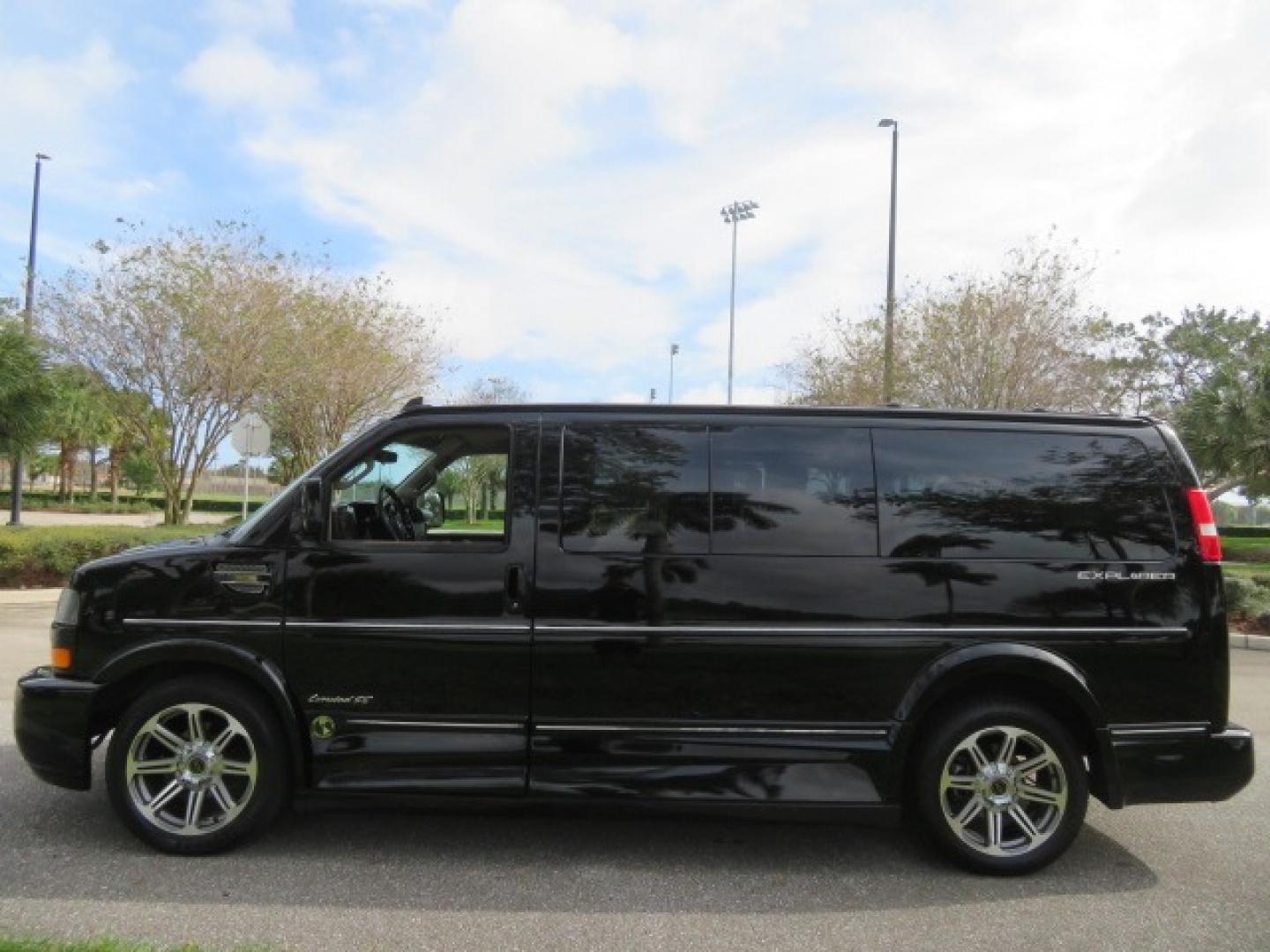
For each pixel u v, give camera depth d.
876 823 4.02
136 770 4.11
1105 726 4.02
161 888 3.77
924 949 3.39
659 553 4.11
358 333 25.25
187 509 22.89
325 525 4.15
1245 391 20.95
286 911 3.59
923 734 4.12
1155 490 4.20
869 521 4.14
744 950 3.36
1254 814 5.00
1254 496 21.81
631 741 4.02
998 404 19.66
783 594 4.06
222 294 21.88
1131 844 4.54
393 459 4.53
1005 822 4.16
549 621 4.06
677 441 4.23
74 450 51.03
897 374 20.77
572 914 3.63
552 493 4.18
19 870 3.92
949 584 4.07
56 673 4.18
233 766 4.12
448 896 3.77
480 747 4.02
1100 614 4.08
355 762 4.04
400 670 4.06
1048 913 3.72
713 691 4.05
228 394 22.39
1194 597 4.11
